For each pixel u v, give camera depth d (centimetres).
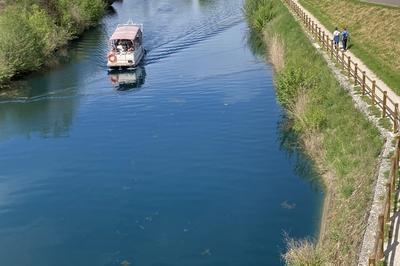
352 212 1938
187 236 2225
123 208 2477
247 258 2056
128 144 3166
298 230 2209
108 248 2175
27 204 2552
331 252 1825
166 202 2508
